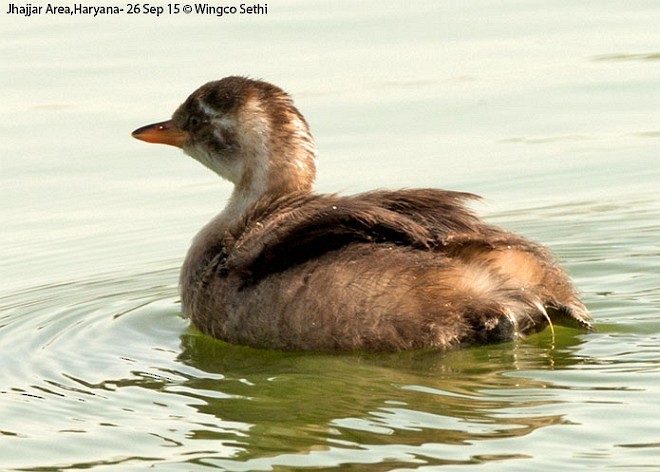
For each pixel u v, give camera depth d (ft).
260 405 39.47
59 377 42.96
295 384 41.04
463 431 35.70
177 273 55.42
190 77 72.59
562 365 40.52
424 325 41.60
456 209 42.98
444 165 64.90
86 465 35.88
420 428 36.22
